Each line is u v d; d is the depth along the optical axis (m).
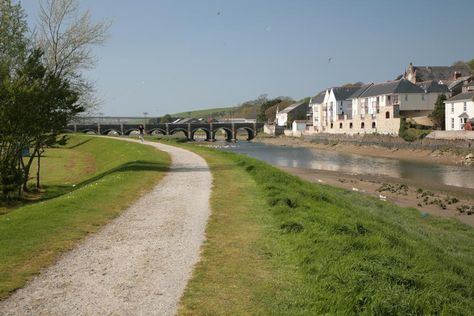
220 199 16.08
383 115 85.44
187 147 47.00
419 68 112.44
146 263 9.10
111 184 19.08
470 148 57.03
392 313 6.92
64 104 25.22
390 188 35.28
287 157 71.75
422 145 65.31
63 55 28.86
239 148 98.00
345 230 11.27
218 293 7.62
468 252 14.93
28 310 6.93
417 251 10.84
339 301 7.02
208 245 10.37
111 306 7.09
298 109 145.38
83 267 8.83
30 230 11.14
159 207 14.72
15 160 23.08
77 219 12.59
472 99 67.38
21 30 24.47
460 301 8.12
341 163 60.06
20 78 22.48
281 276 8.42
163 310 6.96
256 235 11.20
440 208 26.80
